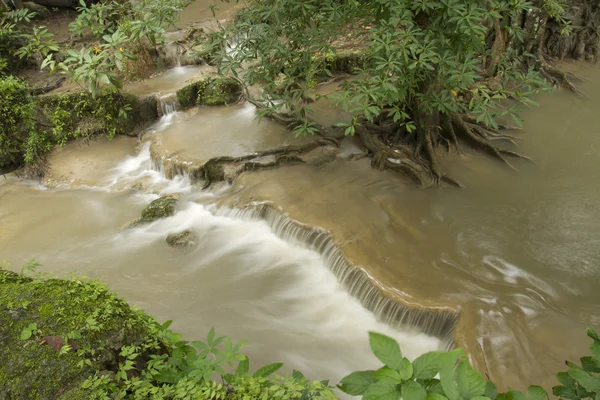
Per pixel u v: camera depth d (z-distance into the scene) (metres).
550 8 10.79
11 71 12.46
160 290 7.59
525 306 6.27
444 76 7.89
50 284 3.84
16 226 9.18
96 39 13.56
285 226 8.17
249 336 6.71
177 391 3.11
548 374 5.46
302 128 8.70
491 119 7.51
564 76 12.20
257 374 3.18
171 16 8.49
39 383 3.18
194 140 10.52
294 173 9.28
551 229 7.65
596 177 8.89
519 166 9.34
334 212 8.15
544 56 13.16
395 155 9.38
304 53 8.66
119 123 11.45
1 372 3.22
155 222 9.06
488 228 7.73
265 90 9.14
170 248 8.45
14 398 3.12
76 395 3.11
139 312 3.86
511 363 5.61
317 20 8.59
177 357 3.34
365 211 8.15
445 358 1.77
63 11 15.34
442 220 7.93
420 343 6.39
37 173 10.69
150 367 3.31
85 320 3.54
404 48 6.70
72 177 10.45
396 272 6.93
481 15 6.79
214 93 11.82
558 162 9.42
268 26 8.27
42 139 10.90
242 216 8.73
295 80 9.05
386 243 7.48
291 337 6.71
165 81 12.55
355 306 7.06
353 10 7.82
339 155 9.76
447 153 9.61
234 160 9.64
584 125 10.70
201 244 8.47
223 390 3.12
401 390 1.72
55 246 8.66
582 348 5.70
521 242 7.41
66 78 12.15
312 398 3.00
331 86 11.96
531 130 10.55
